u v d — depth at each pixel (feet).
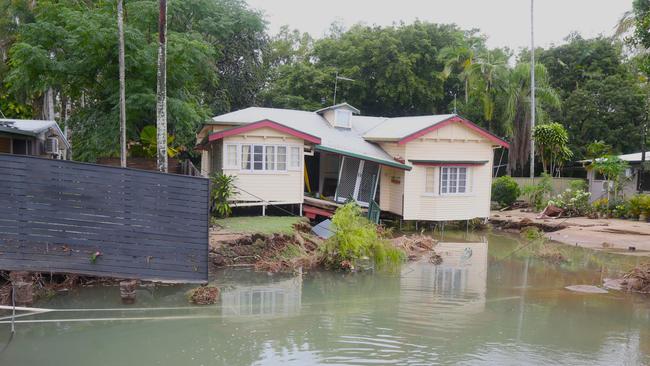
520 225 75.10
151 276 33.60
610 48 123.95
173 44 60.90
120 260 32.99
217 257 44.21
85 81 65.77
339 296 37.60
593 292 40.11
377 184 72.84
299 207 63.67
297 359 25.52
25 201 31.45
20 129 44.98
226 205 56.49
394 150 71.87
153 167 67.82
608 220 79.25
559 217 82.94
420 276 44.83
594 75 118.83
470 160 74.13
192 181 34.58
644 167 89.45
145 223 33.53
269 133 60.03
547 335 29.78
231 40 104.88
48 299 34.01
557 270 48.21
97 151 66.44
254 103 114.83
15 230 31.27
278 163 61.16
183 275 34.42
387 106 122.72
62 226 31.99
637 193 91.09
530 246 61.11
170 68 61.77
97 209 32.60
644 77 112.47
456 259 52.95
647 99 96.17
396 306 35.27
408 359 25.75
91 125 66.39
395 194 72.59
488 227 75.56
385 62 117.50
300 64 125.80
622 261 52.60
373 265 48.70
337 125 76.84
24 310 31.81
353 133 77.05
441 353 26.63
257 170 60.18
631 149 111.34
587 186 96.63
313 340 28.22
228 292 37.81
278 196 61.16
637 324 32.14
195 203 34.71
